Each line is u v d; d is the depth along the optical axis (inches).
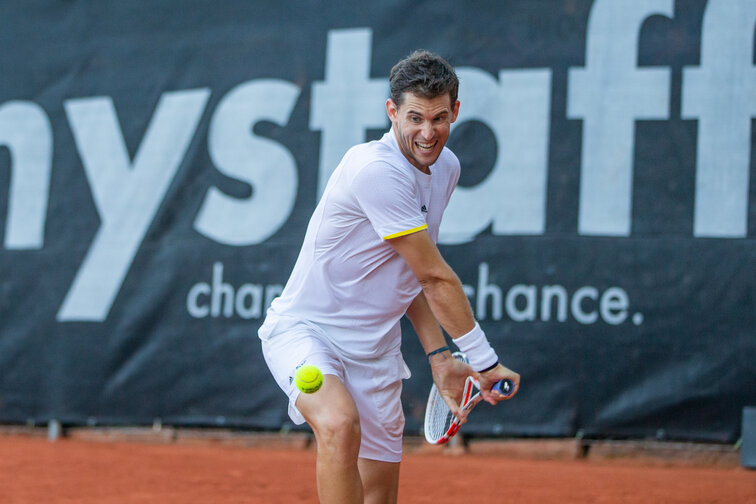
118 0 1016.2
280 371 364.8
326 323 375.2
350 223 356.5
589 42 866.8
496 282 863.1
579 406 833.5
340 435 325.1
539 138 868.6
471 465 792.3
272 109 952.3
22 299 999.0
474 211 877.2
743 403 794.2
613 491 636.1
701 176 825.5
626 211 840.9
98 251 982.4
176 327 951.0
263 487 652.7
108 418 960.3
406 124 336.5
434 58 336.8
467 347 349.1
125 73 1003.3
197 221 959.0
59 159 1009.5
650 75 847.1
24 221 1009.5
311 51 948.0
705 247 817.5
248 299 932.6
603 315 834.8
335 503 324.5
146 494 614.2
